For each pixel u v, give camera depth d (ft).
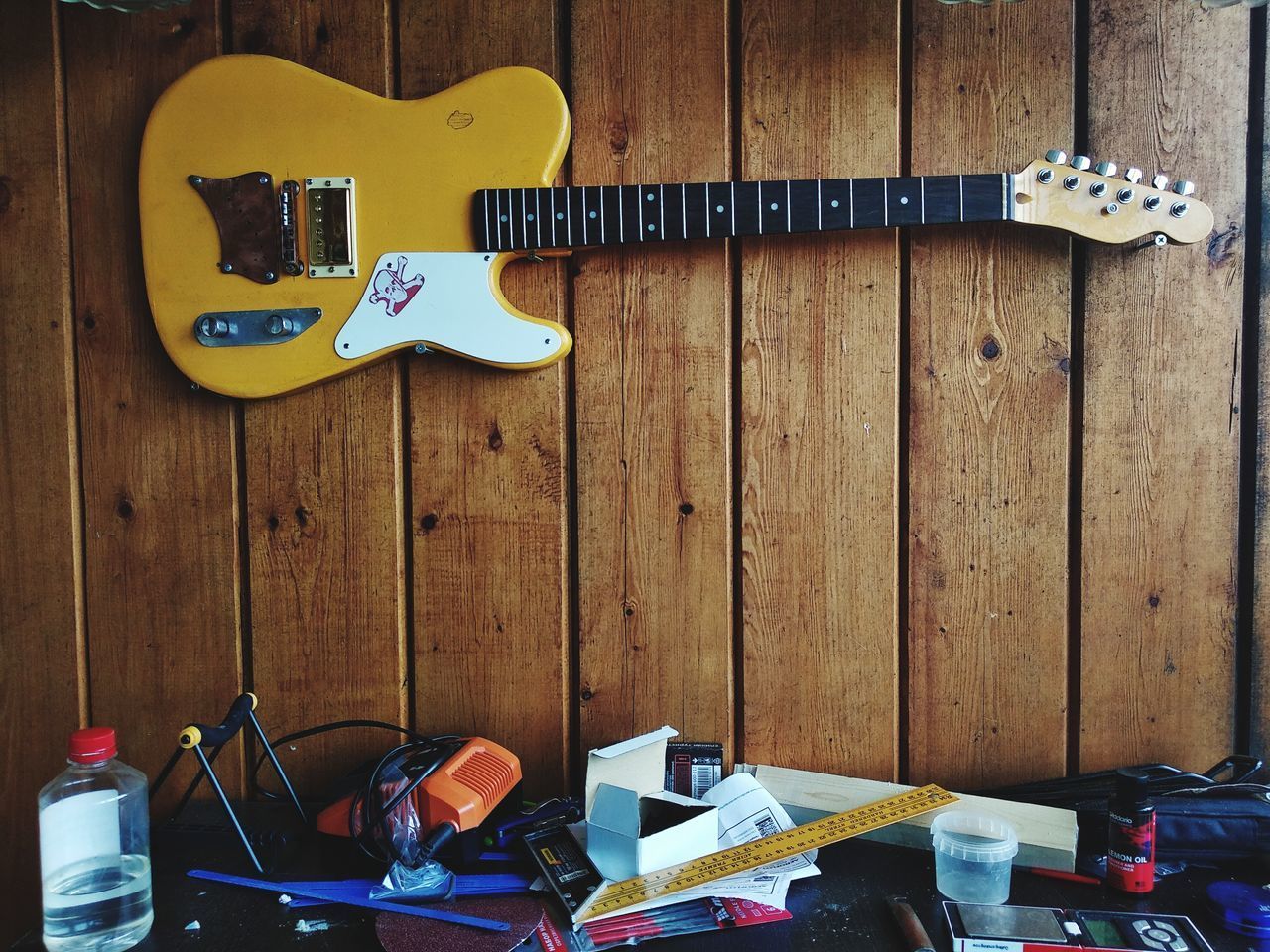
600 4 4.00
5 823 4.16
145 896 3.13
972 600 4.10
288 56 4.04
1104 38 3.97
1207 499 4.06
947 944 3.03
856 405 4.06
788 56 4.00
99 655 4.16
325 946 2.98
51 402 4.10
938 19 3.99
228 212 3.87
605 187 3.84
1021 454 4.06
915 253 4.01
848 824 3.54
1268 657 4.08
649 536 4.10
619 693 4.13
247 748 4.15
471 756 3.61
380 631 4.13
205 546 4.14
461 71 4.03
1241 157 3.97
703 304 4.04
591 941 2.97
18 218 4.06
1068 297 4.01
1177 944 2.96
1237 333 4.01
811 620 4.10
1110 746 4.11
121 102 4.05
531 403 4.07
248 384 3.90
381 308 3.88
